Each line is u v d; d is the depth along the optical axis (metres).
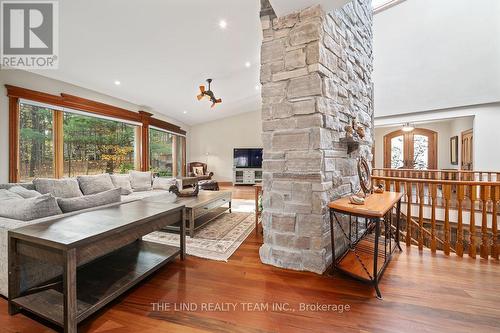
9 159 3.34
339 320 1.38
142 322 1.37
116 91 4.91
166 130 7.24
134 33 3.04
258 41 3.76
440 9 4.86
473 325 1.33
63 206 2.02
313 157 1.92
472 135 5.46
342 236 2.30
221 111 8.07
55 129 4.06
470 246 2.32
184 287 1.73
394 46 5.52
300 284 1.76
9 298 1.42
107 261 1.91
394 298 1.59
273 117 2.08
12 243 1.41
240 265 2.09
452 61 4.93
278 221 2.06
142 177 4.51
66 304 1.22
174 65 4.12
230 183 9.08
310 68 1.91
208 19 3.03
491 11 4.43
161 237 2.83
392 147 8.52
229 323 1.36
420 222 2.58
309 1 1.83
